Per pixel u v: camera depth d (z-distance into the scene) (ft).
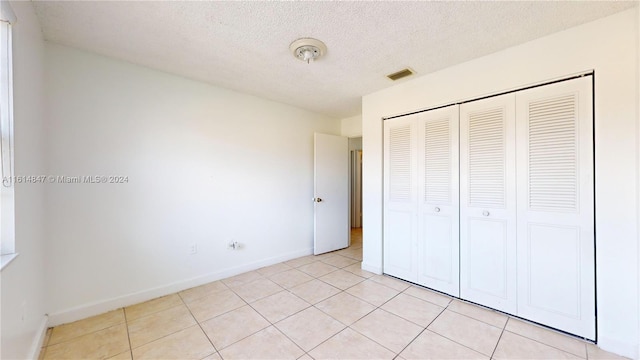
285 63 7.66
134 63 7.68
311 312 7.18
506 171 6.96
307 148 12.71
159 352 5.56
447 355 5.41
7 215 4.38
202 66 7.88
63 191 6.64
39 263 5.88
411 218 9.09
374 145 10.11
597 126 5.60
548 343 5.75
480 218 7.45
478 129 7.48
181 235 8.66
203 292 8.49
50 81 6.44
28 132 5.19
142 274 7.89
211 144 9.36
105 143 7.26
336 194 13.65
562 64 6.03
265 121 10.97
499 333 6.15
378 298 8.00
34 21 5.39
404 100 9.10
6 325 4.00
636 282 5.19
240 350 5.62
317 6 5.14
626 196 5.29
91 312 7.00
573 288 5.97
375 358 5.33
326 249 13.17
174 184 8.51
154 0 4.97
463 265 7.82
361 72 8.29
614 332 5.41
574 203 5.94
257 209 10.73
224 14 5.41
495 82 7.02
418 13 5.36
